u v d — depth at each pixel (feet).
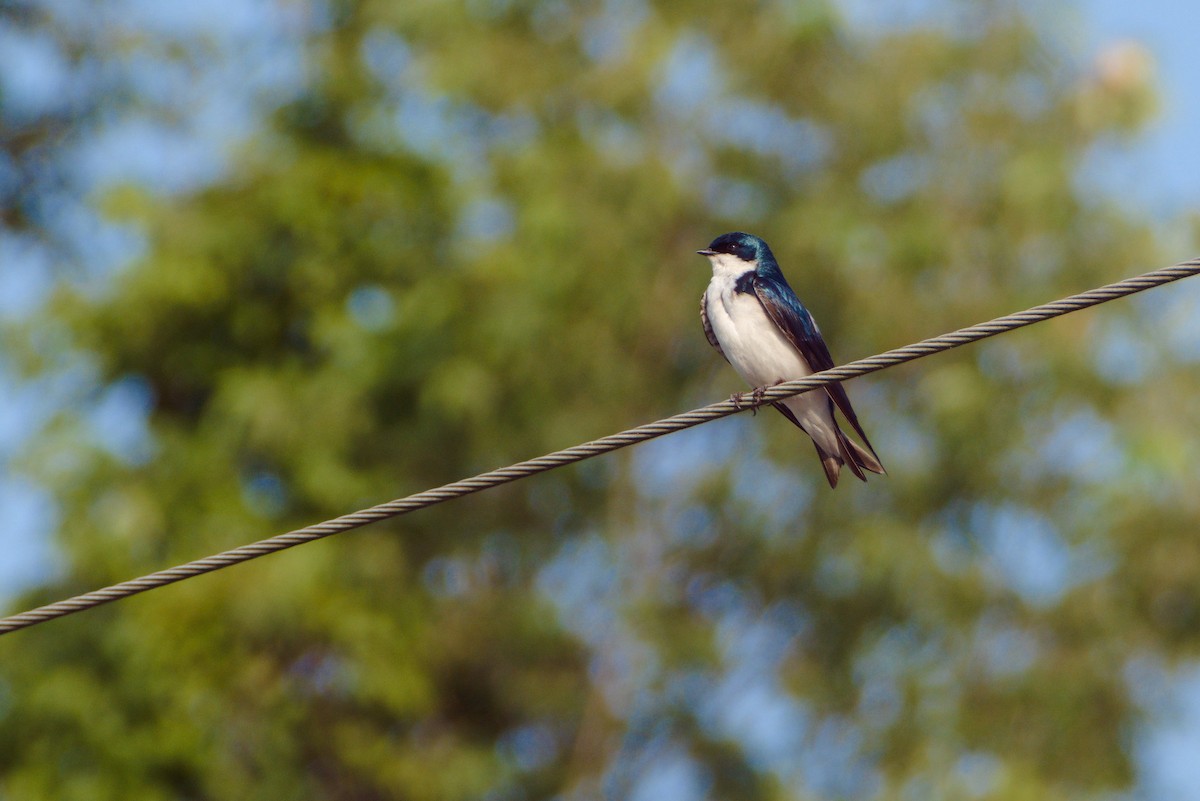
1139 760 57.31
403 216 57.00
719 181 63.77
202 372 54.08
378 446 58.18
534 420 61.26
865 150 62.59
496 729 62.28
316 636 51.37
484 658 61.62
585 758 62.18
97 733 48.73
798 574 60.90
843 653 60.49
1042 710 57.36
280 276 55.26
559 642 60.95
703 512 63.77
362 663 51.65
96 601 24.36
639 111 63.41
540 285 60.03
